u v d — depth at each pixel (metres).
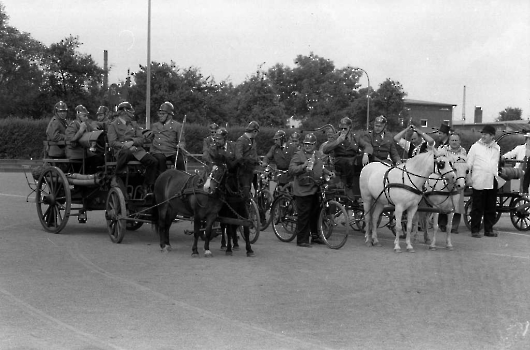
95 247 12.66
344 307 8.13
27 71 65.50
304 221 13.28
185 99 55.41
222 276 10.00
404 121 61.09
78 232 14.84
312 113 76.50
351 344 6.59
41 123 49.00
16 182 31.36
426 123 84.00
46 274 9.90
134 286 9.18
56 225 14.59
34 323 7.21
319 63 88.50
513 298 8.72
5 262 10.80
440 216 16.48
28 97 65.88
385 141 14.87
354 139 15.06
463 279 10.01
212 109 57.22
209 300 8.41
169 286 9.22
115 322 7.30
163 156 13.73
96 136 13.96
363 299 8.58
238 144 12.35
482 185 15.17
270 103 64.12
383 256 12.20
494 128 15.34
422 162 12.56
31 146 48.97
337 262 11.45
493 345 6.60
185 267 10.73
